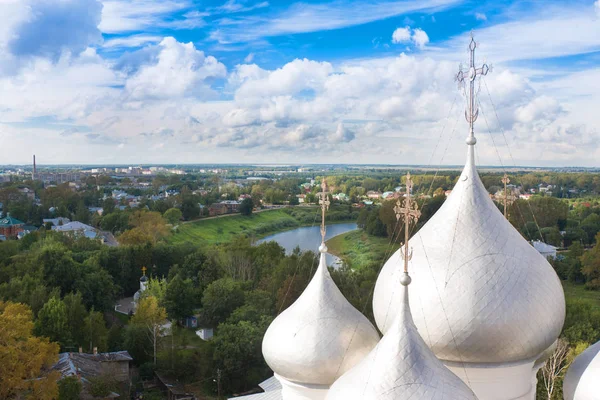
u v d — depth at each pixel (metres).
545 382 45.78
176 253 116.06
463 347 22.09
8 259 108.00
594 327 64.50
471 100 24.30
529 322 21.97
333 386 20.61
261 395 32.38
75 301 72.75
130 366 69.38
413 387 18.56
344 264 96.50
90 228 178.00
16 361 49.44
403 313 19.66
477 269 22.19
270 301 80.19
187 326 87.19
